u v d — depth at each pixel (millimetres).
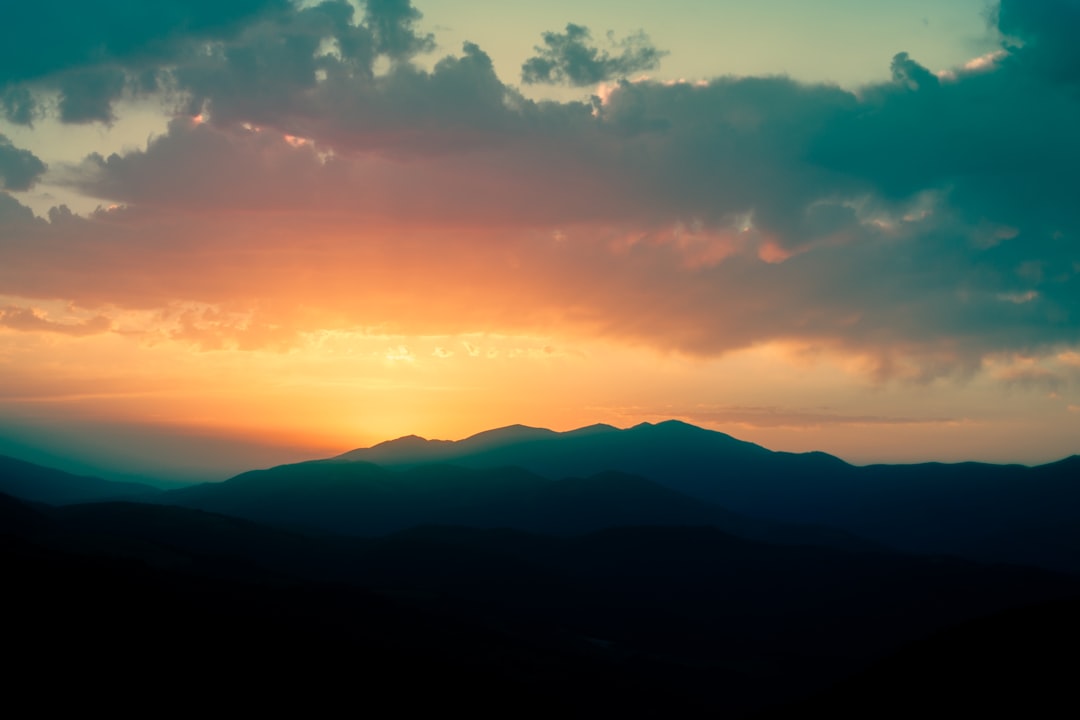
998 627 77438
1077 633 71750
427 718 76188
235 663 74750
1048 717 62000
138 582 86312
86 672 66250
